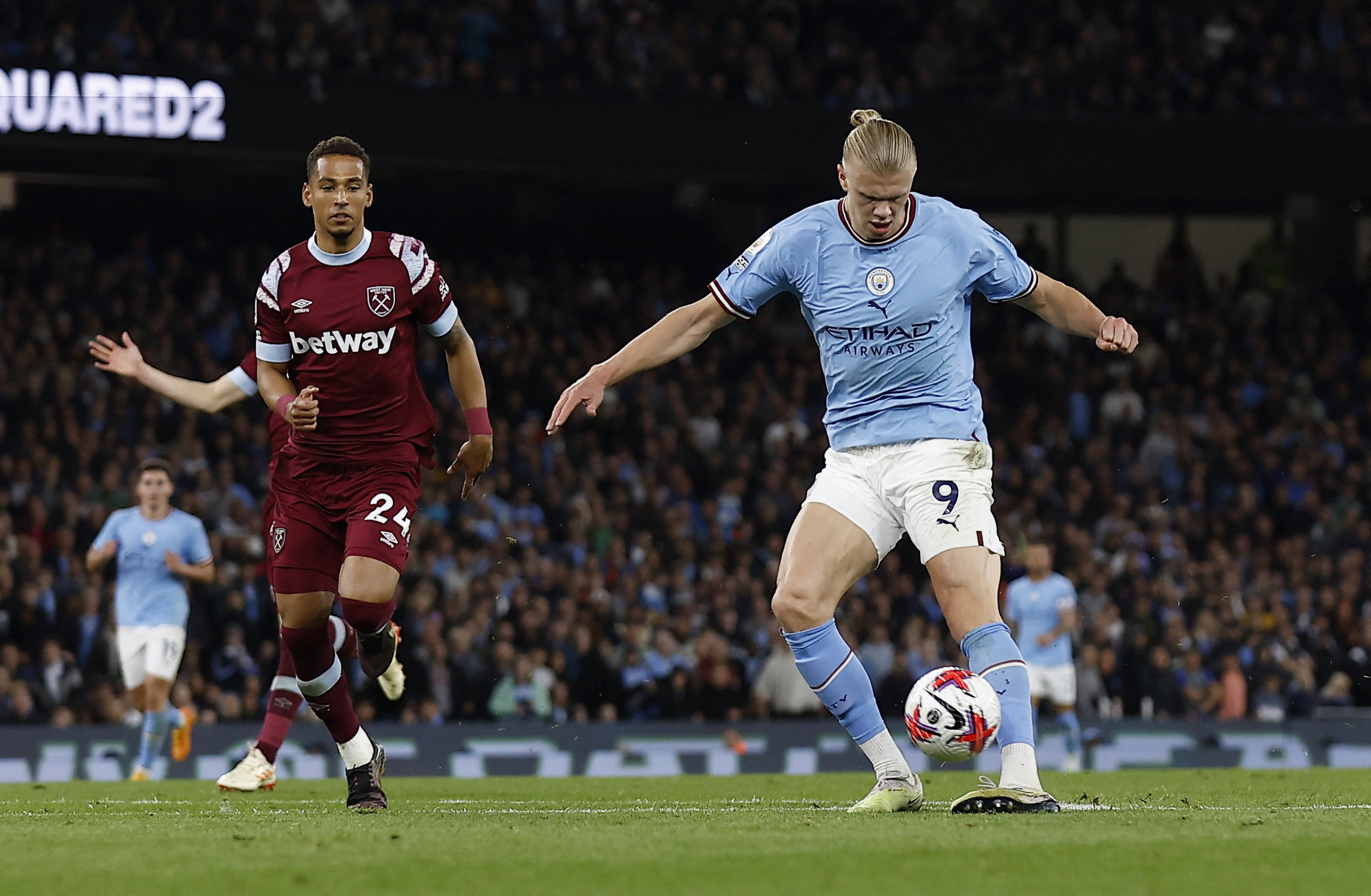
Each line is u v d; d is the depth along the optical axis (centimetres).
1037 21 7419
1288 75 7375
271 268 1880
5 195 7000
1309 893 1044
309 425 1781
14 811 2044
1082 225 8238
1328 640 5984
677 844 1277
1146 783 2962
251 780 2697
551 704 5112
